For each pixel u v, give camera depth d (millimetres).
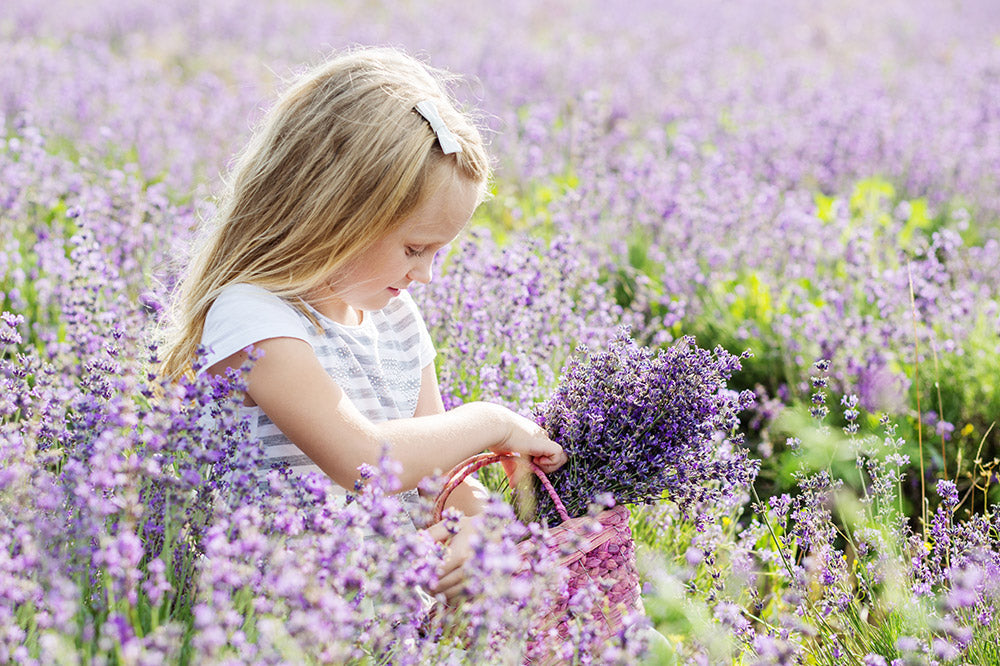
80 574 1887
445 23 14992
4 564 1712
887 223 5871
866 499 2898
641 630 2012
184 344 2498
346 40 12727
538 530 1867
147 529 2029
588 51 12836
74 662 1543
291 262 2389
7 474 1903
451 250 4652
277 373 2277
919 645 2199
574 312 4441
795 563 2922
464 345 3486
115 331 2717
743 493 3219
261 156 2461
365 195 2326
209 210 4383
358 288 2467
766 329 4637
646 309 4914
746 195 5875
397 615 1848
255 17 14469
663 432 2545
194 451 2000
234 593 1867
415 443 2348
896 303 4410
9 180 4652
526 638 1920
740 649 2414
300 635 1602
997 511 2660
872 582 2658
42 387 2590
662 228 5562
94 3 14234
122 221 4410
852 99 8898
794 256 5156
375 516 1777
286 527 1839
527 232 4844
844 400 2971
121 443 1940
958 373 4039
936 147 7590
